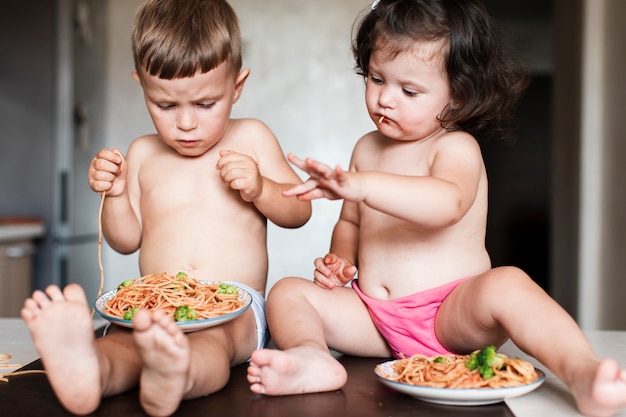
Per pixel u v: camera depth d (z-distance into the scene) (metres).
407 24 1.49
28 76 3.42
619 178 3.04
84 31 3.65
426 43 1.49
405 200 1.36
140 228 1.71
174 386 1.19
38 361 1.55
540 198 6.79
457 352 1.53
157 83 1.53
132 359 1.34
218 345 1.37
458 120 1.56
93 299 3.85
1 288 2.96
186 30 1.53
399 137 1.56
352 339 1.58
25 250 3.23
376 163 1.63
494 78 1.62
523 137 6.76
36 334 1.20
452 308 1.49
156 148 1.73
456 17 1.51
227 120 1.63
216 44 1.54
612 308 3.12
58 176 3.43
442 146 1.54
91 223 3.83
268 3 4.12
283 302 1.51
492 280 1.41
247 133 1.73
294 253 4.17
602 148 3.27
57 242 3.42
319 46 4.12
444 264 1.54
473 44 1.53
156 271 1.64
